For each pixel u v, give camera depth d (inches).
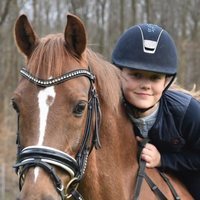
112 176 111.0
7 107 550.0
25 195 88.4
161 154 120.2
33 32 102.3
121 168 113.7
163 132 116.9
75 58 99.5
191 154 121.4
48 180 91.4
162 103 117.9
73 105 94.0
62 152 92.7
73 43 100.3
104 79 109.6
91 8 749.3
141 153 116.6
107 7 776.9
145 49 113.0
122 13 656.4
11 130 509.0
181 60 653.3
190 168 122.0
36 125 92.4
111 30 759.1
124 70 115.9
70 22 99.8
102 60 112.6
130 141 116.2
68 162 94.1
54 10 787.4
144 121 116.9
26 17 102.2
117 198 111.4
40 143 91.8
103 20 745.0
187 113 116.4
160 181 118.9
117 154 112.7
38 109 93.0
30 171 91.4
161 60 113.3
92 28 748.0
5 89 617.0
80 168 98.7
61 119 92.9
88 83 100.0
